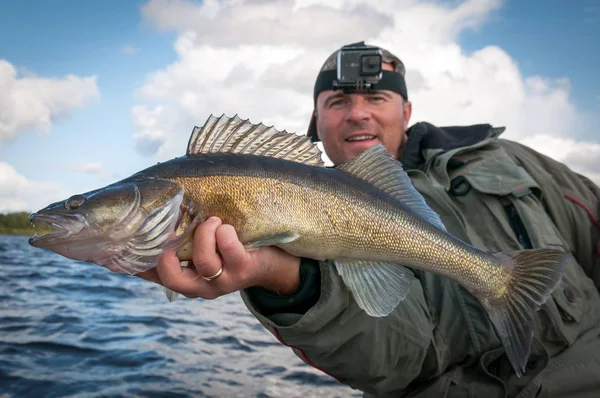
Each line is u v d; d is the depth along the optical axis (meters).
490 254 0.41
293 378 0.84
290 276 0.35
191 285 0.33
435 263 0.40
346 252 0.38
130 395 0.71
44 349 0.92
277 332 0.35
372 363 0.38
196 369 0.86
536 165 0.58
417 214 0.41
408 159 0.63
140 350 0.95
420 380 0.45
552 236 0.50
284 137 0.39
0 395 0.68
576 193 0.57
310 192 0.37
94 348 0.95
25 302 1.44
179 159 0.36
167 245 0.32
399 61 0.75
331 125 0.72
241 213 0.35
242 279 0.33
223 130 0.38
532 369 0.44
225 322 1.33
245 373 0.85
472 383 0.44
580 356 0.44
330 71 0.72
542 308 0.45
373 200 0.39
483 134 0.63
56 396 0.69
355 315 0.36
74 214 0.32
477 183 0.53
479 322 0.44
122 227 0.33
